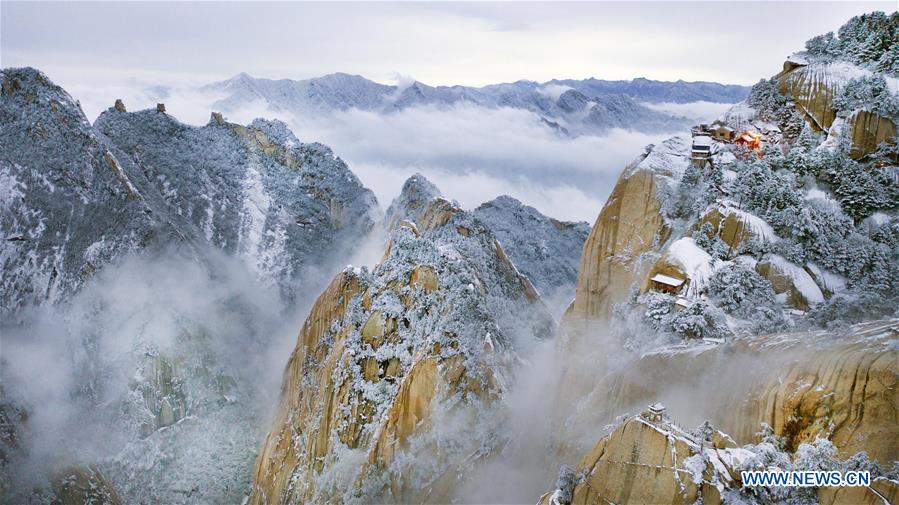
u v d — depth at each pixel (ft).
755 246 183.32
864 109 202.39
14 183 650.84
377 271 357.00
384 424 279.49
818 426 117.80
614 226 216.13
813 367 123.95
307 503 296.51
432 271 318.24
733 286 174.19
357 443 293.23
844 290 177.88
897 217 189.47
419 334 302.45
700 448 108.17
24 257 627.87
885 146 198.39
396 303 317.63
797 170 201.87
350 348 315.17
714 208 193.88
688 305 173.68
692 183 208.54
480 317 297.33
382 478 264.52
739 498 104.17
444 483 247.50
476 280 324.80
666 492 105.91
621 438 112.47
